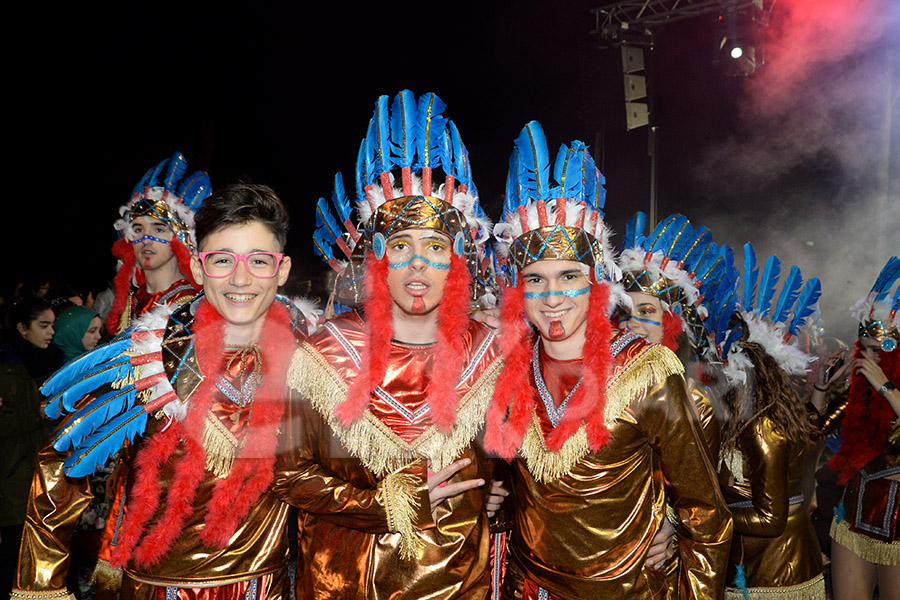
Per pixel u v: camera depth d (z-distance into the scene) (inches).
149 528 81.7
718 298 125.3
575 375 87.5
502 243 93.4
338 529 85.3
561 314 86.2
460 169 95.7
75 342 165.2
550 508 86.2
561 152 93.1
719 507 84.6
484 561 88.4
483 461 89.6
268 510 85.5
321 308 102.8
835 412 150.2
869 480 142.3
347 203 102.7
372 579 82.7
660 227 119.6
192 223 141.5
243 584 83.5
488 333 91.5
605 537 84.9
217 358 83.3
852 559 144.7
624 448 85.2
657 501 89.1
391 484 81.5
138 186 141.6
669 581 94.7
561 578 86.1
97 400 81.8
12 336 172.2
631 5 318.0
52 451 84.6
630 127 331.3
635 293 110.7
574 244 86.0
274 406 82.8
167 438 82.5
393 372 86.0
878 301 146.7
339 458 84.7
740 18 297.0
